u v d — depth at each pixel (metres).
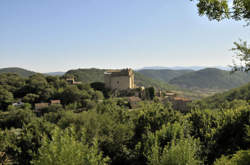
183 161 11.23
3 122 55.00
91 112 27.27
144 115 25.00
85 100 74.06
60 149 11.18
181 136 14.88
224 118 21.23
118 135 22.97
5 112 63.75
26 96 78.06
